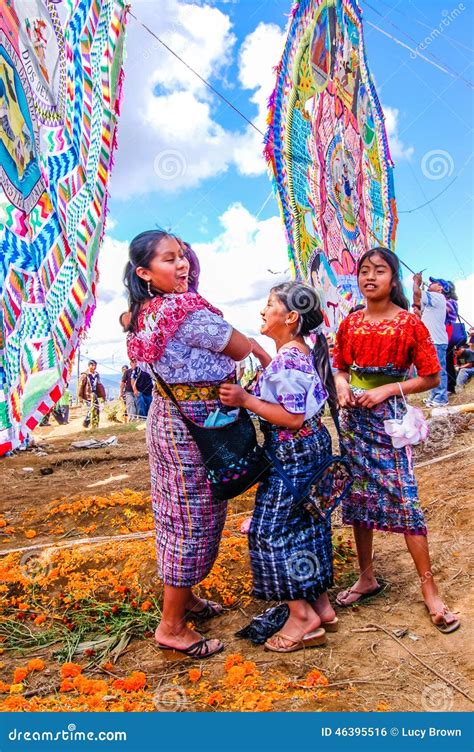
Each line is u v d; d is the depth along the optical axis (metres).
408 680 2.61
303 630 2.87
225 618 3.27
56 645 3.12
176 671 2.80
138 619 3.27
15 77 3.46
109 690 2.65
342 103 7.94
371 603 3.30
